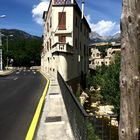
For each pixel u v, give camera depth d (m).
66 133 9.38
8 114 13.19
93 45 102.94
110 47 97.94
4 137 9.38
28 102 16.64
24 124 11.07
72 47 39.25
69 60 36.19
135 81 3.93
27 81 34.22
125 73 3.95
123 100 4.00
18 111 13.84
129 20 3.88
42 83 30.47
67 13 39.50
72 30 39.53
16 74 56.59
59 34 39.75
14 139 9.09
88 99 42.25
